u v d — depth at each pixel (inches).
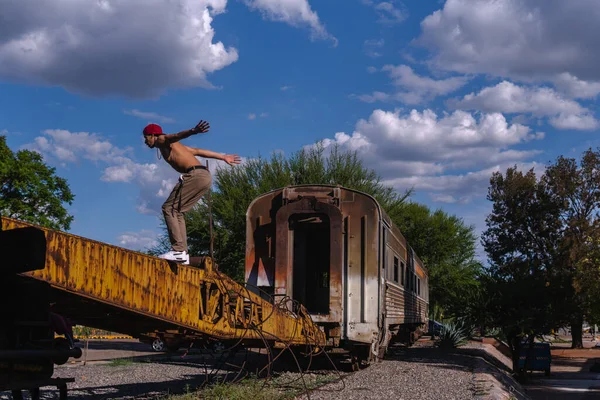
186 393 378.3
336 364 609.6
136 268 233.8
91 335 1299.2
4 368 171.5
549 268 1731.1
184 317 264.8
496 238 1897.1
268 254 545.0
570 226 1736.0
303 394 393.7
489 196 1914.4
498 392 458.6
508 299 879.7
